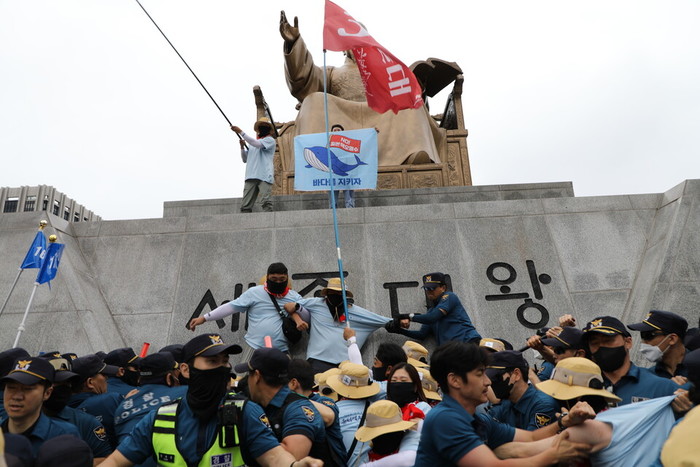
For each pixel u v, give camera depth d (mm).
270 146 9336
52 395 3369
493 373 3748
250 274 8008
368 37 8023
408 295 7785
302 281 7938
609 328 3637
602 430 2609
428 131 11539
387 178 10719
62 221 8461
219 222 8469
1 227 8078
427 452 2668
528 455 2775
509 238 8227
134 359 4832
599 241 8195
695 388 2545
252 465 2848
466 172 11852
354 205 10062
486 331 7461
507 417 3854
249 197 9203
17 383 3004
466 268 7984
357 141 8562
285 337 6703
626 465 2547
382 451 3348
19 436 2416
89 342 7059
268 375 3301
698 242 7461
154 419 2900
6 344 7098
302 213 8461
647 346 4453
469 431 2604
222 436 2742
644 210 8477
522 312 7598
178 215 10539
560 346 4277
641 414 2678
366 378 4062
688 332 4320
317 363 6473
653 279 7375
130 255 8266
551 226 8320
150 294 7918
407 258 8078
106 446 3510
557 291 7785
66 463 2227
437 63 12383
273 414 3297
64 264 7703
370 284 7883
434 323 6742
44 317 7258
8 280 7574
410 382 3725
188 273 8055
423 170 10773
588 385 3066
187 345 2953
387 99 8195
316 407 3510
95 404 3973
